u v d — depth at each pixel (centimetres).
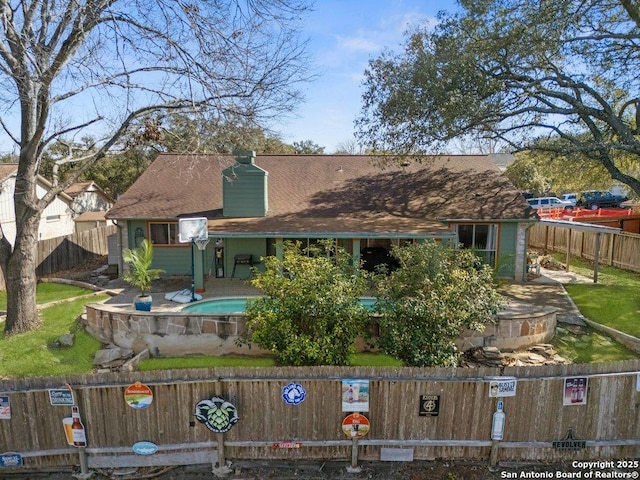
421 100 1661
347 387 634
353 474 636
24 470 647
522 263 1742
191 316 1099
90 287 1633
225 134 1312
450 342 905
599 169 2134
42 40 1091
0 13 982
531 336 1115
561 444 651
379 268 1032
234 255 1748
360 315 930
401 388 646
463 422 652
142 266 1238
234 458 659
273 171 2095
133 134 1325
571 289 1609
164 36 1105
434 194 1897
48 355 1066
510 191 1878
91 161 1288
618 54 1627
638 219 2606
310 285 902
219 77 1183
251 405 646
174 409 641
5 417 629
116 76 1180
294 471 642
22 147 1191
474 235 1758
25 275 1208
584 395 643
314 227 1549
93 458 643
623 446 657
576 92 1756
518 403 645
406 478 627
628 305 1407
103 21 1092
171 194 1883
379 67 1758
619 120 1661
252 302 969
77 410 628
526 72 1759
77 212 3153
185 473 639
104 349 1106
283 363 898
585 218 2562
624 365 646
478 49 1589
